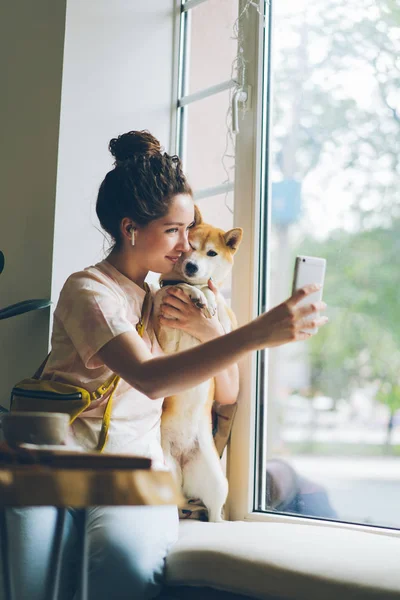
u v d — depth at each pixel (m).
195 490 1.67
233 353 1.21
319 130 1.82
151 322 1.63
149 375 1.25
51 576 1.13
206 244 1.67
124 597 1.30
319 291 1.37
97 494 0.88
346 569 1.17
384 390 1.61
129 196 1.52
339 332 1.70
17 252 1.94
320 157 1.81
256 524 1.58
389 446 1.59
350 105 1.77
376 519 1.59
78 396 1.40
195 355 1.22
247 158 1.91
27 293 1.89
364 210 1.70
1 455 0.99
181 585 1.35
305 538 1.38
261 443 1.81
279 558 1.24
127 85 2.05
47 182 1.89
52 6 1.96
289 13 1.93
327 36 1.84
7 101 2.04
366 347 1.65
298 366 1.76
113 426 1.43
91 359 1.39
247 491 1.78
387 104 1.70
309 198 1.82
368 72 1.75
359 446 1.64
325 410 1.71
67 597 1.33
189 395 1.65
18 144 1.99
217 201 2.02
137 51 2.08
